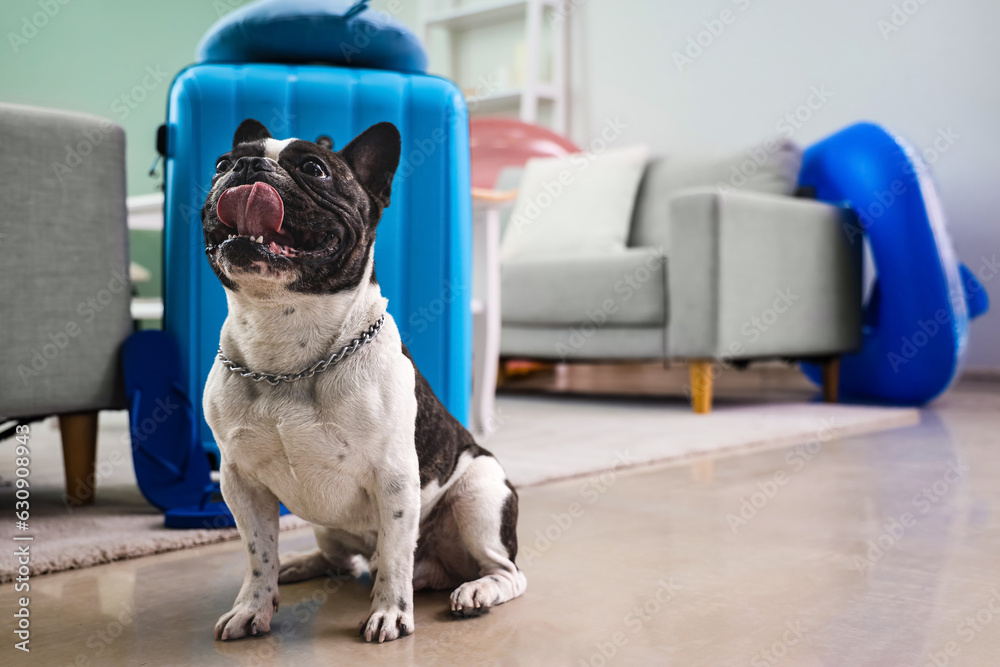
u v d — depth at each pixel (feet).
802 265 12.39
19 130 5.92
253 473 3.69
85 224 6.21
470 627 3.76
